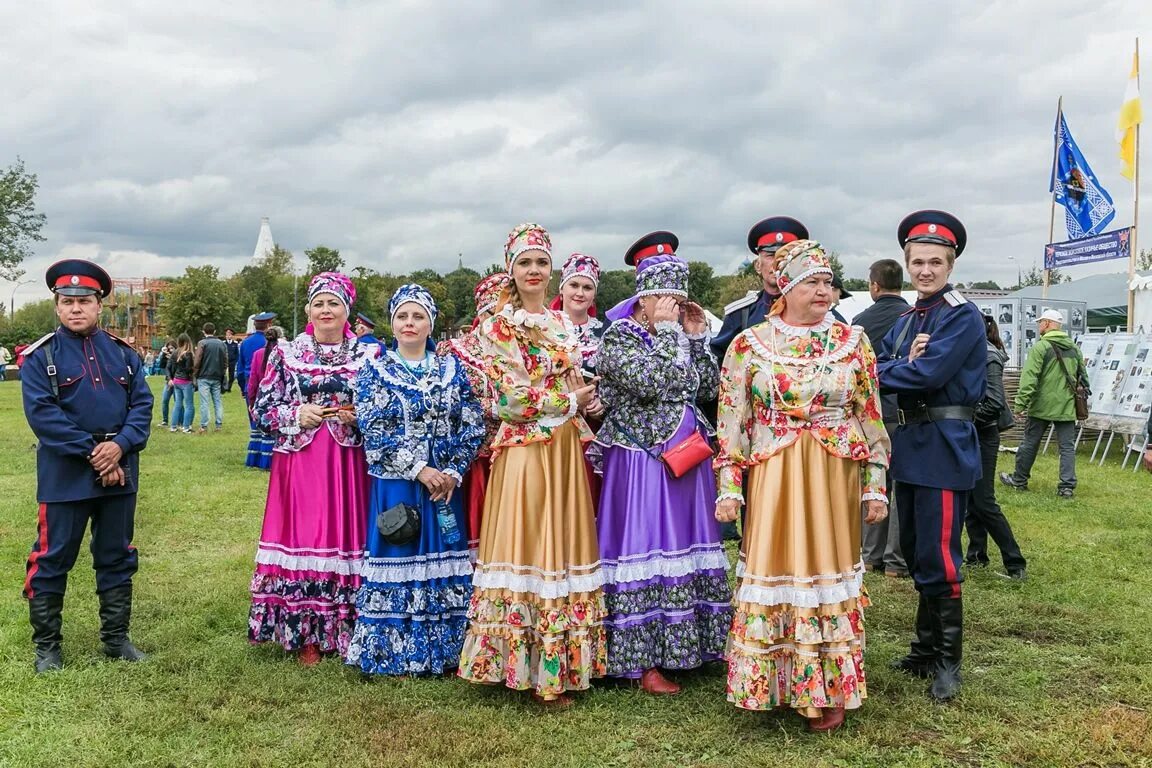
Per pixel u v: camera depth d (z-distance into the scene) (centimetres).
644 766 340
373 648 424
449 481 429
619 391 425
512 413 403
